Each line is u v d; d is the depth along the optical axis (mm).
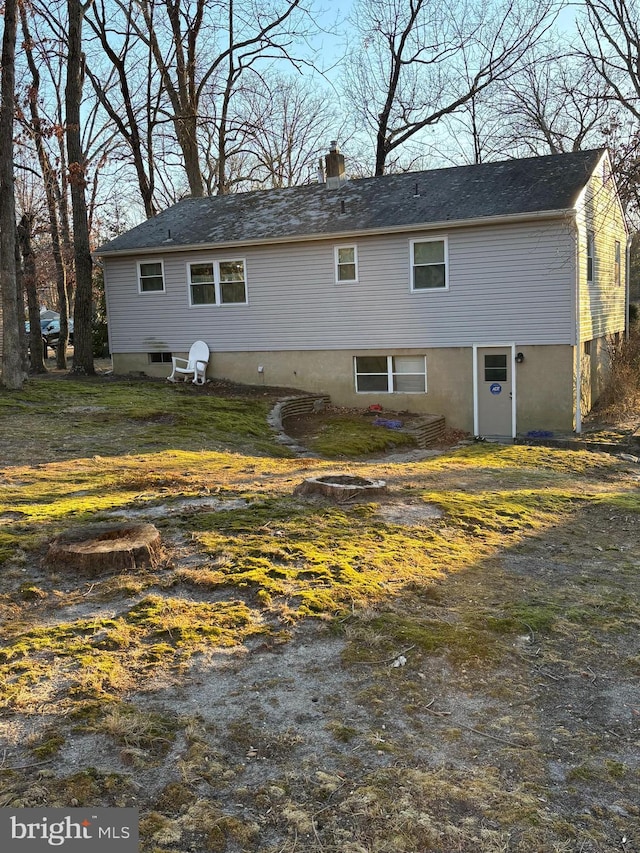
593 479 10766
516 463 11938
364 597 4672
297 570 5070
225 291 19250
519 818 2686
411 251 16969
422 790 2814
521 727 3344
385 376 17906
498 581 5332
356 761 3000
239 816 2629
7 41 14938
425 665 3879
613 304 20812
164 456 10258
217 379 19688
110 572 4895
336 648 4016
